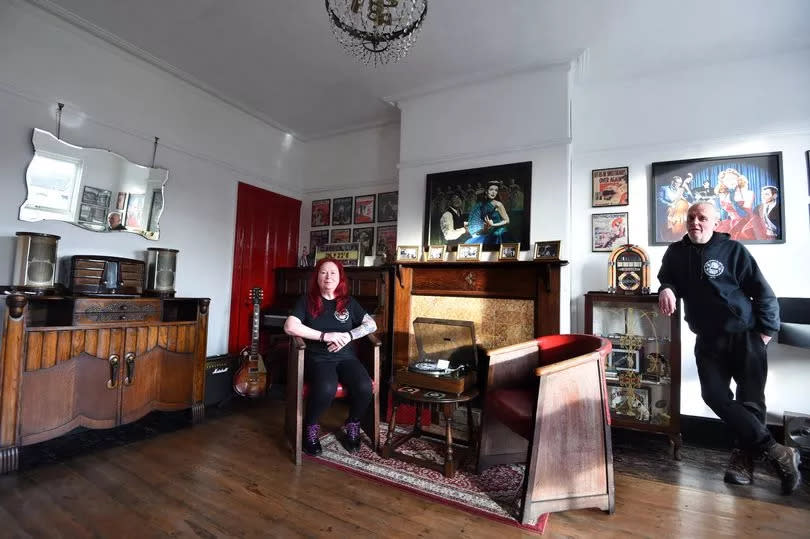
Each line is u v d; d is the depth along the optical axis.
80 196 3.35
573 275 3.87
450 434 2.54
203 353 3.56
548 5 2.96
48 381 2.60
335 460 2.74
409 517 2.07
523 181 3.74
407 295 4.02
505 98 3.88
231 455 2.79
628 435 3.42
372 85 4.22
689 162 3.54
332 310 3.06
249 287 4.89
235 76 4.10
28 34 3.07
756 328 2.54
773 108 3.34
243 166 4.85
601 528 2.00
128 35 3.45
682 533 1.97
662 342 3.19
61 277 3.22
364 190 5.23
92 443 2.93
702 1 2.84
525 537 1.92
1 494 2.17
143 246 3.81
